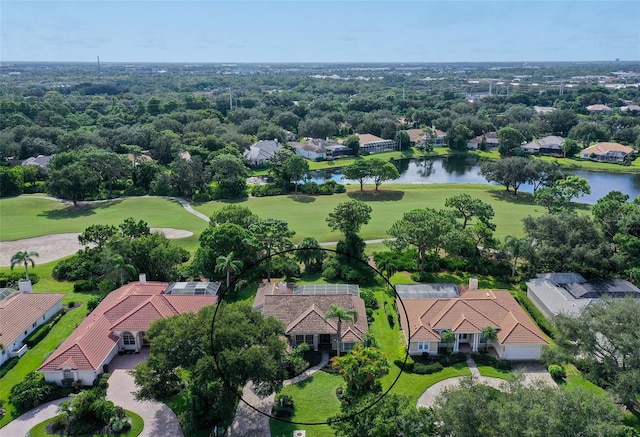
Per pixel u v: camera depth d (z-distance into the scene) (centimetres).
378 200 12756
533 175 12950
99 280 7544
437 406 4275
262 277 7744
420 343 5703
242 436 4438
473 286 6700
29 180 14112
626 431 3697
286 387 5156
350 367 4562
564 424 3322
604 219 8225
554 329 5806
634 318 4444
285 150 15012
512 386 3828
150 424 4647
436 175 16662
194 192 13275
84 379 5184
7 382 5266
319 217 11044
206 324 4594
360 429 3881
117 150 17600
